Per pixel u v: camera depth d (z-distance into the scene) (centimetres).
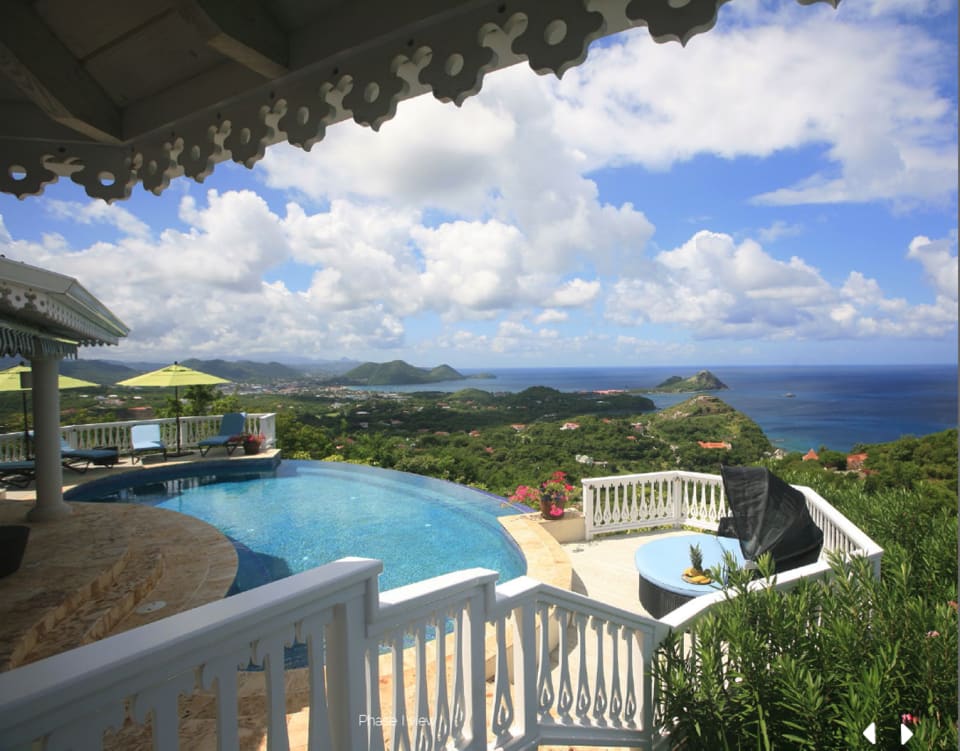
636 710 345
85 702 115
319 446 2386
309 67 186
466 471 2080
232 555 669
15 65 200
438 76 163
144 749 284
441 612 223
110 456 1339
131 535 664
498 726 260
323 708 171
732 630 335
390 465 2106
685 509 984
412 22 164
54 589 484
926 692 301
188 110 220
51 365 754
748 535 553
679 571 621
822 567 438
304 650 510
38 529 693
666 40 136
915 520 634
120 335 884
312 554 881
